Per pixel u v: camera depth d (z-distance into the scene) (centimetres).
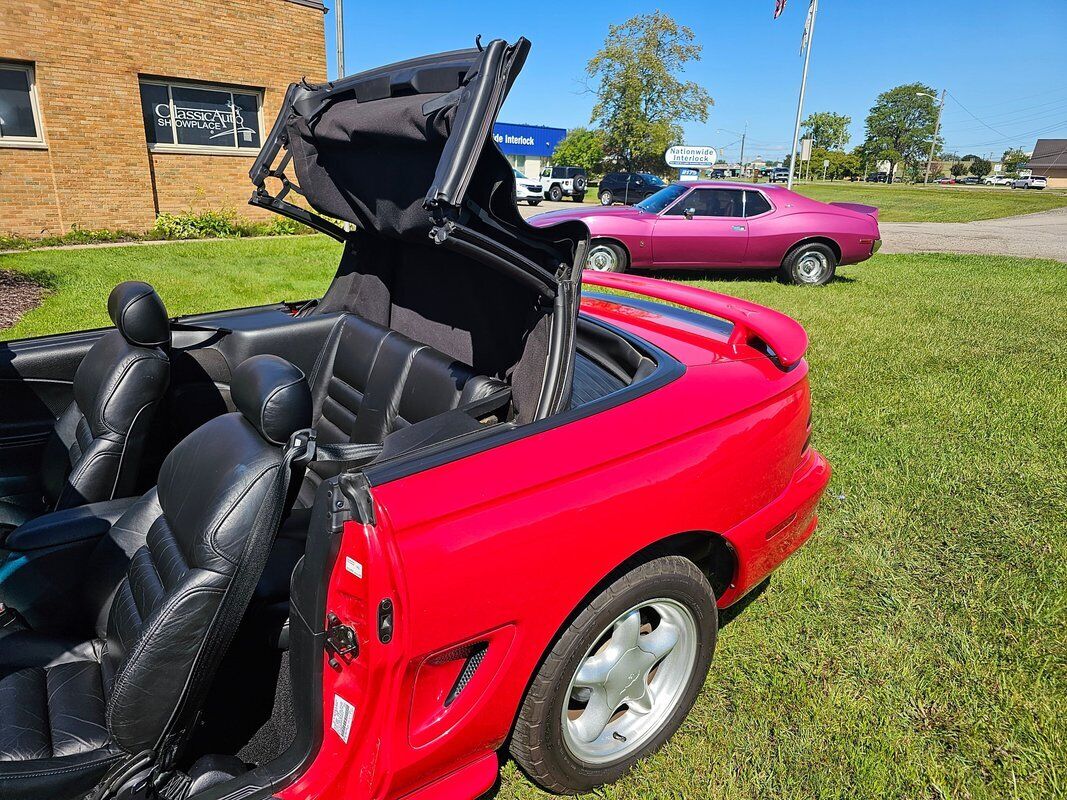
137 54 1298
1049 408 487
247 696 198
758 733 222
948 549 320
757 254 1056
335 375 299
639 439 185
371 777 149
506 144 4181
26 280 862
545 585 163
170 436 321
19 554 212
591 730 198
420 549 145
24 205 1241
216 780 158
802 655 255
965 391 529
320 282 923
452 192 152
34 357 299
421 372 246
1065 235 2077
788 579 298
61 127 1244
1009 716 225
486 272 223
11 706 165
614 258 1078
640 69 5047
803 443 239
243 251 1202
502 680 164
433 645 148
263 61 1464
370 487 148
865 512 349
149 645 152
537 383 193
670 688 213
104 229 1331
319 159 255
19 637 199
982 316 802
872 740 216
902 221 2717
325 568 147
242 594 159
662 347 244
